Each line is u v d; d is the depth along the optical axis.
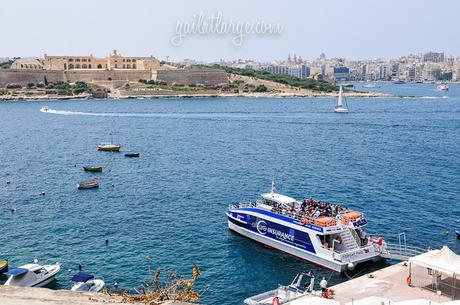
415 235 56.78
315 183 84.00
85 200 73.38
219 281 44.44
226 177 89.56
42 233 57.59
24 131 161.38
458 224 60.72
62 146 129.50
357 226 49.22
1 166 101.50
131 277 44.97
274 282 44.38
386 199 72.69
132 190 79.81
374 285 37.75
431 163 102.00
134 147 127.56
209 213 65.81
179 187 81.75
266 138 143.12
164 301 20.33
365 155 112.81
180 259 49.47
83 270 46.66
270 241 52.44
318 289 42.25
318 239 47.44
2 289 19.84
